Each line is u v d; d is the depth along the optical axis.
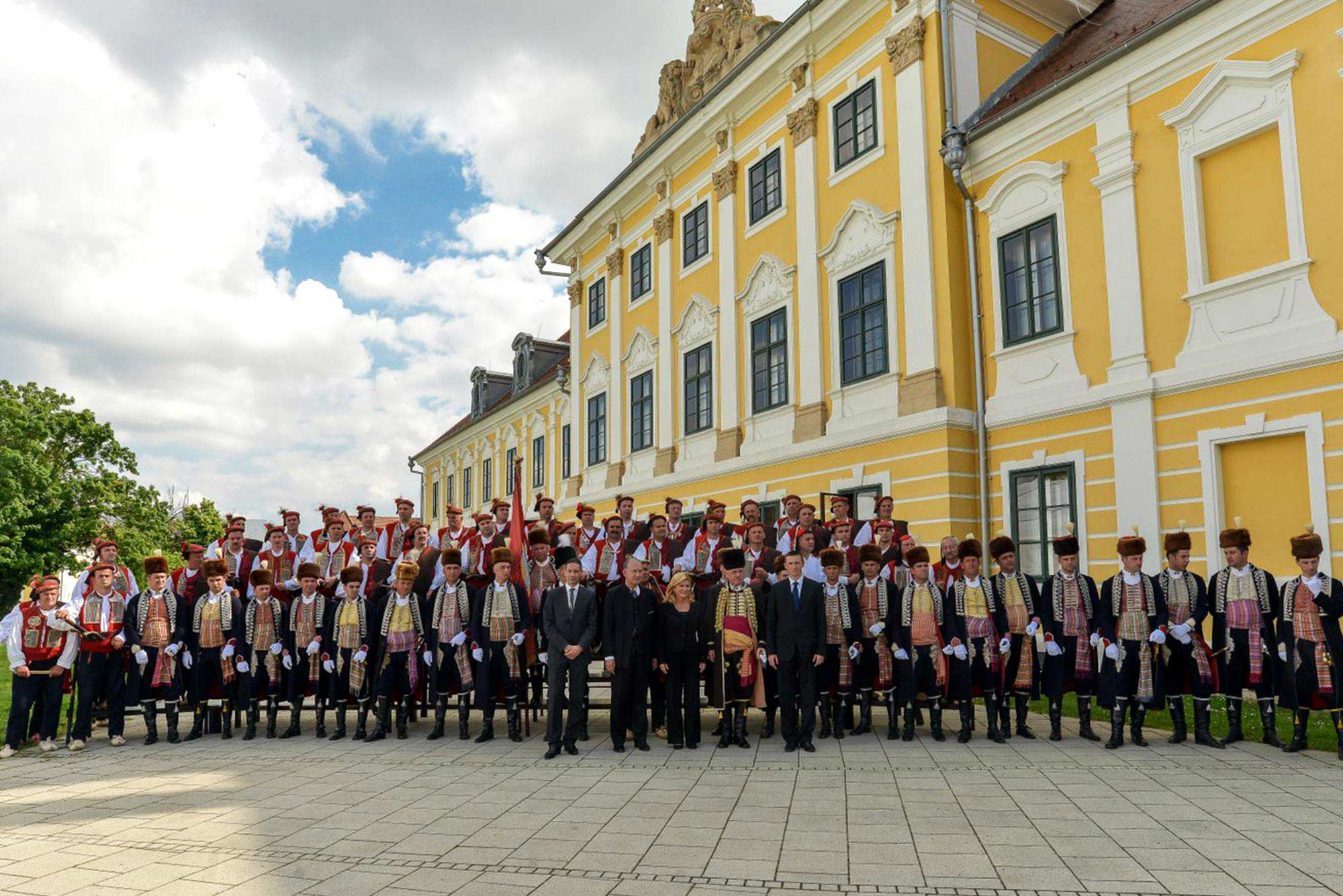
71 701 10.81
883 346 16.73
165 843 6.36
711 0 22.80
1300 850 5.60
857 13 17.55
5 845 6.37
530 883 5.33
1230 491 11.97
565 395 31.30
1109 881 5.14
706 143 22.23
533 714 12.78
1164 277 12.74
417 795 7.70
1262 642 8.91
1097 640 9.49
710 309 21.72
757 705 9.86
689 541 13.01
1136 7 17.17
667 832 6.35
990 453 15.16
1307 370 11.10
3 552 30.84
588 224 27.36
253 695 11.16
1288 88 11.47
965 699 9.63
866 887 5.15
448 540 13.70
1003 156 15.11
